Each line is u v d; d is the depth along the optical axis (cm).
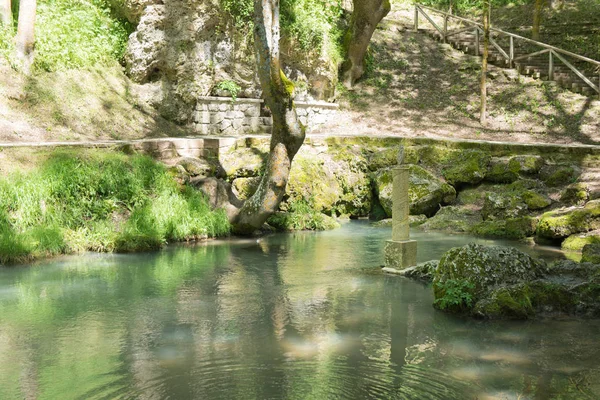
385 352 662
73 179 1241
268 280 979
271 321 771
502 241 1314
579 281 857
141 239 1207
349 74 2175
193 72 1791
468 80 2188
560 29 2461
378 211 1652
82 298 873
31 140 1423
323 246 1263
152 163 1380
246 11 1802
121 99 1725
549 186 1488
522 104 2011
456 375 600
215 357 646
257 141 1634
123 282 962
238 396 548
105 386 572
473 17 2833
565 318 789
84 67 1692
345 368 616
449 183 1602
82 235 1189
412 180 1574
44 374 602
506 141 1819
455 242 1293
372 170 1675
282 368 615
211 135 1770
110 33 1852
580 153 1537
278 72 1220
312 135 1734
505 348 677
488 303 787
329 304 848
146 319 779
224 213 1371
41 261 1101
